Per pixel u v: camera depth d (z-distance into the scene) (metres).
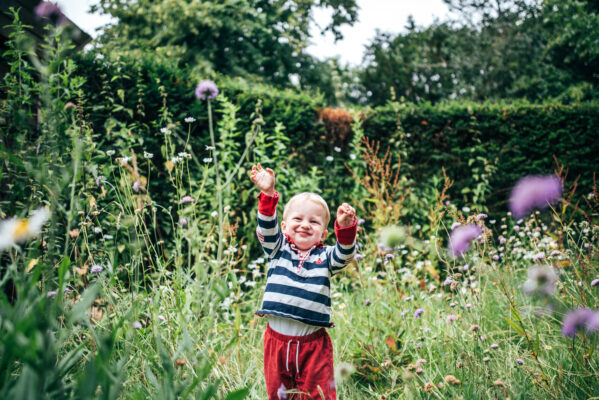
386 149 5.21
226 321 2.55
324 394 1.76
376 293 3.16
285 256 1.98
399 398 1.99
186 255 3.54
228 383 1.84
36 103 2.89
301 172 4.87
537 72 13.95
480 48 15.07
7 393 0.96
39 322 0.99
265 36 11.98
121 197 2.46
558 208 4.49
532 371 2.00
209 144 4.20
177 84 4.12
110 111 3.74
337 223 1.87
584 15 13.05
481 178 5.20
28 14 3.06
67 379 1.45
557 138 5.30
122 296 2.00
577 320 1.83
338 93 13.74
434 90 16.70
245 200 3.74
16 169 2.07
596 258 2.66
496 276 2.80
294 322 1.84
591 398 1.73
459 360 2.12
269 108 4.71
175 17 10.74
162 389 1.24
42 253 1.88
